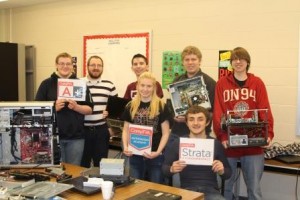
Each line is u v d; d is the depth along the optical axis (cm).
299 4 362
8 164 244
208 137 284
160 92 379
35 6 578
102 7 504
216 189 270
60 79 328
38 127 243
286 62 373
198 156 249
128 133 302
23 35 600
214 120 304
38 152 246
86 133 383
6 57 553
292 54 370
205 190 265
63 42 550
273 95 382
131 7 478
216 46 414
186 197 205
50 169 245
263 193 400
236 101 303
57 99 330
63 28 548
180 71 442
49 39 567
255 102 302
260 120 297
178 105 321
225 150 292
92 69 392
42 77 581
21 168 248
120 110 389
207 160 249
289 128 376
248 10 391
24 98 578
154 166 301
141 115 307
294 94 371
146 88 303
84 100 330
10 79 558
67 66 343
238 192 382
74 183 215
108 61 502
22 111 240
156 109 304
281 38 374
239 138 286
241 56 299
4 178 228
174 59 445
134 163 303
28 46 587
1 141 241
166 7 448
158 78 459
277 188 393
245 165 304
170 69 449
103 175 226
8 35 618
